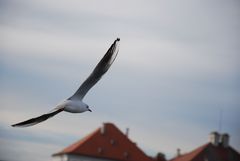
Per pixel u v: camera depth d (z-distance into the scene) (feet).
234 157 288.30
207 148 291.79
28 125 32.68
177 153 314.96
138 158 289.74
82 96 33.94
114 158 286.87
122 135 297.74
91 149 285.64
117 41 34.37
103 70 34.37
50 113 32.86
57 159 288.92
